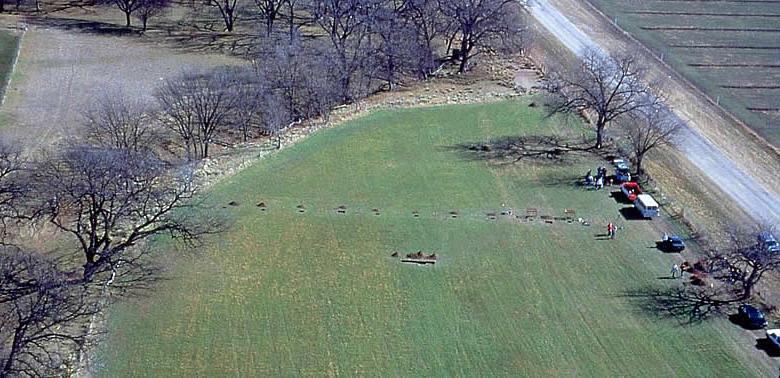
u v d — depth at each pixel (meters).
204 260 92.94
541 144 120.50
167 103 118.75
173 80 131.12
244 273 91.31
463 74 147.25
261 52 149.88
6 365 71.06
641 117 124.06
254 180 108.75
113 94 130.75
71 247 93.62
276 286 89.56
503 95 136.88
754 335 83.56
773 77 147.38
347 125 124.44
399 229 99.62
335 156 115.44
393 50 141.38
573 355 80.75
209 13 176.25
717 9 179.25
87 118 120.38
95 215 88.81
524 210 104.19
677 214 103.81
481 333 83.50
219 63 148.50
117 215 89.88
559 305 87.44
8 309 79.38
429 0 149.12
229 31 167.12
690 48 158.88
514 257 95.06
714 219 103.62
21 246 93.25
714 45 160.75
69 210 96.62
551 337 83.00
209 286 89.06
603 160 116.56
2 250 91.38
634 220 102.62
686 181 112.06
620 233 99.88
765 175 114.56
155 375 77.06
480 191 108.19
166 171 105.69
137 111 121.69
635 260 94.81
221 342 81.50
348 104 132.12
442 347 81.56
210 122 117.31
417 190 107.88
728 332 83.88
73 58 148.00
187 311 85.31
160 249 94.00
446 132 123.38
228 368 78.25
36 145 114.81
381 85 140.25
